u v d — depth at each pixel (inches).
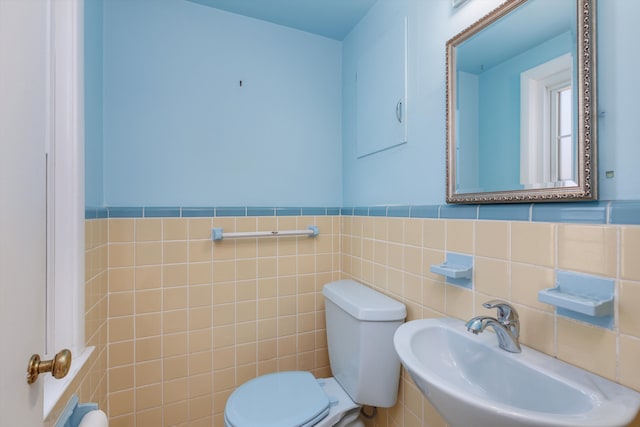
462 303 37.0
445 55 40.1
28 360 17.8
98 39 47.2
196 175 56.9
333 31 66.2
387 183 52.9
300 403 43.8
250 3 56.9
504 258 32.1
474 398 21.1
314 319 65.6
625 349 22.8
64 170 35.5
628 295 22.7
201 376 56.1
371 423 53.6
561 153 27.2
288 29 64.6
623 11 23.5
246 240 59.8
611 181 24.0
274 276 62.2
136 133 52.6
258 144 61.9
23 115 17.6
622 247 23.0
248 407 42.7
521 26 30.9
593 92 24.9
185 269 55.1
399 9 49.6
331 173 68.8
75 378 33.5
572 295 25.8
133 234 51.6
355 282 60.0
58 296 35.2
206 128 57.6
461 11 38.1
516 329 29.1
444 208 40.0
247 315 59.8
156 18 54.0
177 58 55.5
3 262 15.4
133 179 52.4
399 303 46.8
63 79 35.4
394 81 50.8
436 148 41.9
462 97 37.5
